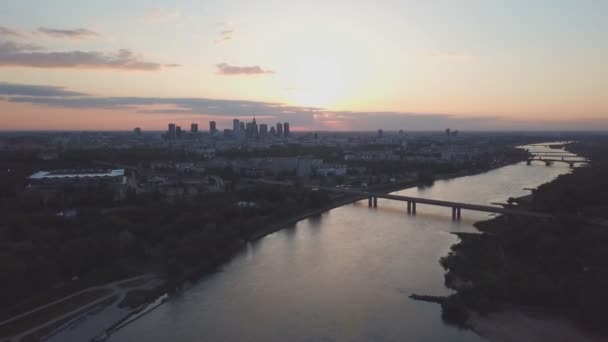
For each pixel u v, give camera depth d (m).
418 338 188.50
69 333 194.00
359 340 187.88
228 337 191.75
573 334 187.50
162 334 194.75
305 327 199.38
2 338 188.25
